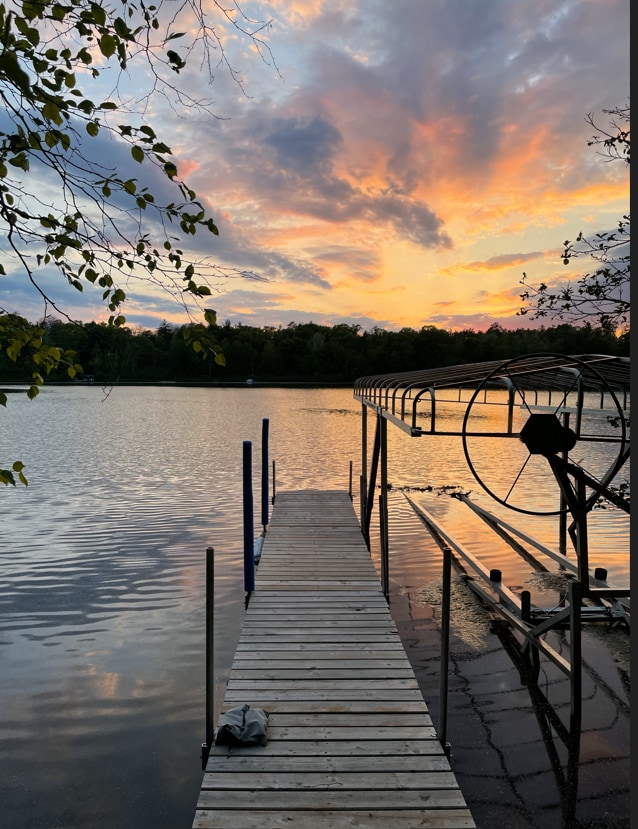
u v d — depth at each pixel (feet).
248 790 10.38
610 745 14.03
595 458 61.11
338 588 21.50
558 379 21.71
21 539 31.58
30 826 11.48
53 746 13.97
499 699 16.14
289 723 12.52
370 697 13.62
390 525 34.91
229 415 116.98
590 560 28.30
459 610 22.18
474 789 12.52
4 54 5.40
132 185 7.22
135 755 13.66
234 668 15.02
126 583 24.94
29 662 18.13
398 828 9.50
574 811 11.84
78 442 74.08
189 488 45.57
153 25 7.00
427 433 16.98
